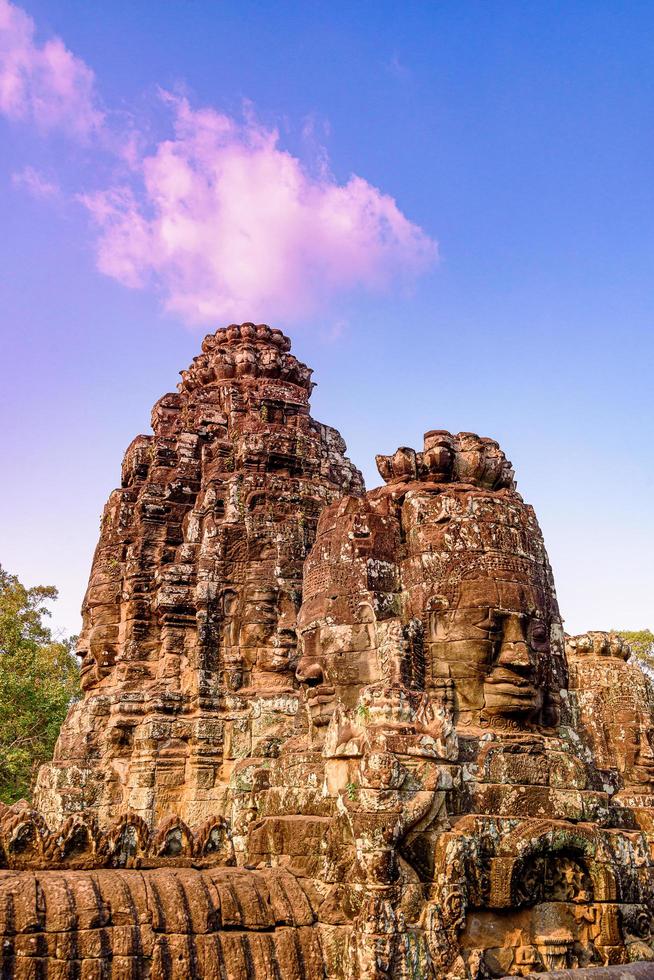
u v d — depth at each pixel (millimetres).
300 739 11586
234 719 15641
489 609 10602
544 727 11023
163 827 10102
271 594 16688
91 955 7672
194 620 17297
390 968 8078
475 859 9023
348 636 10844
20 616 40781
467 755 9789
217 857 10359
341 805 9305
